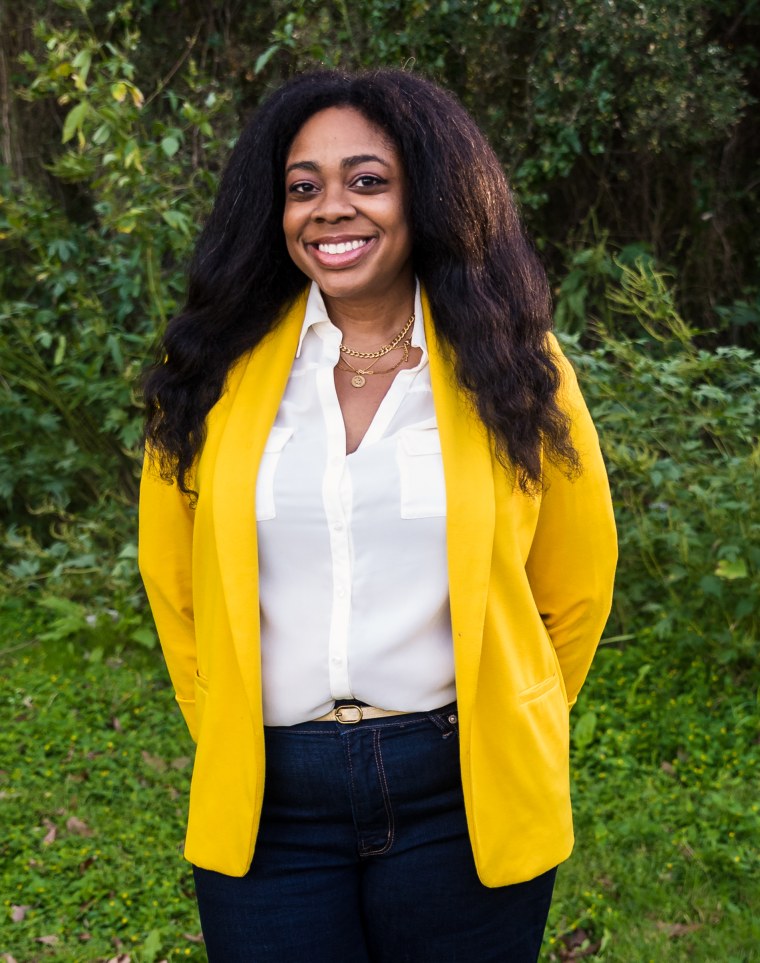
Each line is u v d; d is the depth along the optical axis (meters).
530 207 4.83
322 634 1.70
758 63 4.82
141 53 5.22
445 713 1.73
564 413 1.78
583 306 4.64
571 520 1.83
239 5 5.09
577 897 2.97
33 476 4.91
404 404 1.74
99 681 4.21
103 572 4.62
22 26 5.33
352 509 1.67
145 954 2.80
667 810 3.28
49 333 4.86
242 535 1.69
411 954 1.78
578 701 3.83
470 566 1.66
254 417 1.75
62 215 5.18
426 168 1.71
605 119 4.55
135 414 4.73
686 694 3.80
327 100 1.73
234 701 1.73
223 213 1.84
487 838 1.73
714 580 3.71
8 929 2.90
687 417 3.89
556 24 4.45
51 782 3.59
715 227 5.09
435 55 4.57
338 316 1.82
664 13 4.30
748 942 2.78
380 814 1.72
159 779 3.61
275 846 1.76
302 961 1.73
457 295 1.73
